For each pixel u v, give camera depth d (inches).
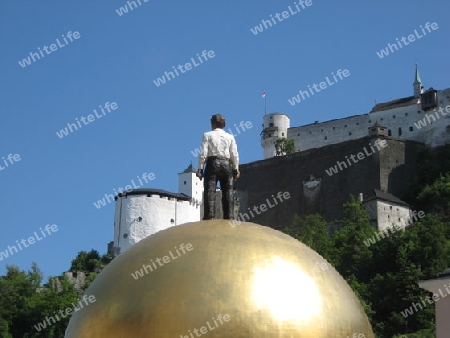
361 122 6939.0
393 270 4453.7
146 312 470.9
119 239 5935.0
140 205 5940.0
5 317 3932.1
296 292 487.8
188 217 6136.8
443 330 943.7
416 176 6067.9
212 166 611.8
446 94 6476.4
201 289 475.2
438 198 5580.7
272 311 470.3
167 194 6048.2
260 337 460.1
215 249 504.1
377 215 5433.1
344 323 497.7
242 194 6397.6
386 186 5826.8
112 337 474.6
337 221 5447.8
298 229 5452.8
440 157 6171.3
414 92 6948.8
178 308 467.2
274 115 7514.8
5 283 4197.8
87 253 5915.4
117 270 516.4
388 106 6875.0
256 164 6441.9
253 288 478.0
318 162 6131.9
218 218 609.3
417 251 4446.4
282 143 6958.7
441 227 4911.4
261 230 545.3
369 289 3848.4
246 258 498.3
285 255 514.0
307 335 472.1
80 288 4798.2
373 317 3599.9
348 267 4643.2
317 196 6018.7
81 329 496.4
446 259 4389.8
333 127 7081.7
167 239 527.2
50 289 4256.9
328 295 504.4
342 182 5949.8
